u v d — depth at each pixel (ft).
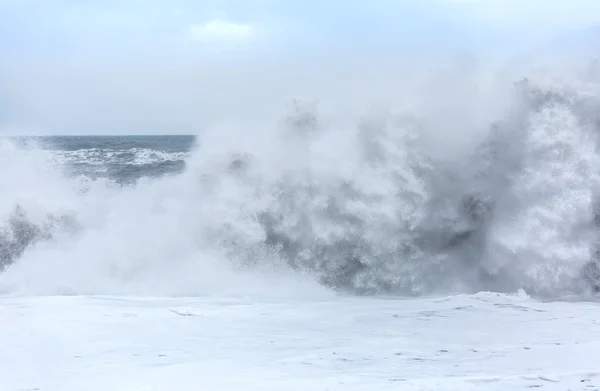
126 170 69.72
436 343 18.20
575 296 26.96
